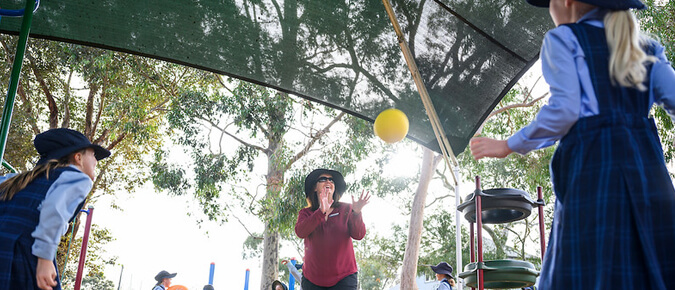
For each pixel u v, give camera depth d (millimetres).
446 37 3295
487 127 16156
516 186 17000
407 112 3639
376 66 3525
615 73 1411
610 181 1306
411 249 16203
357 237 3922
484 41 3264
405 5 3232
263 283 17156
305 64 3598
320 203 3834
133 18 3500
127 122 15727
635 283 1217
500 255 20312
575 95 1396
